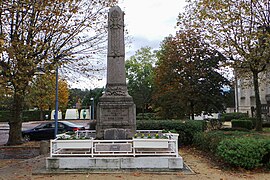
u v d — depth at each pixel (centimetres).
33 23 1351
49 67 1369
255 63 1875
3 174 847
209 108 2252
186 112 2298
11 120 1714
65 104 4922
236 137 1036
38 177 786
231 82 2391
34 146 1623
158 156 878
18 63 1162
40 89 1831
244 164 859
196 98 2212
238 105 4434
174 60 2336
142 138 896
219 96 2231
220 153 909
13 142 1697
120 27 1230
